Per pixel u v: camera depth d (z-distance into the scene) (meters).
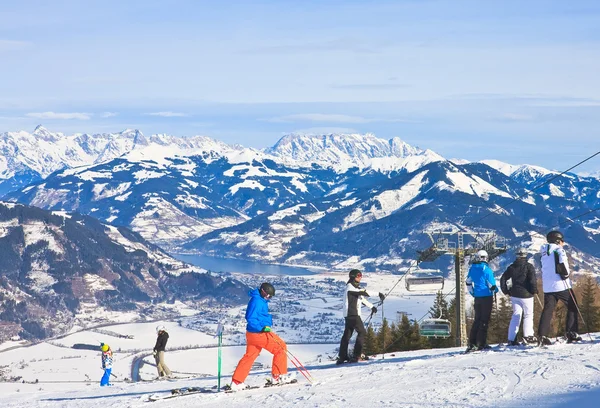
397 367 18.27
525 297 19.80
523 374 14.75
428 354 21.94
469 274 20.09
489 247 44.84
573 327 19.81
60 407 18.17
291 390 16.16
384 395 14.12
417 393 13.91
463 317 44.69
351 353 23.97
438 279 40.44
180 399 16.62
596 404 11.43
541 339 19.31
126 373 167.12
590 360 15.79
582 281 54.38
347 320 21.19
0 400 23.53
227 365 164.88
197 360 173.75
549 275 19.38
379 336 58.38
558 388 12.96
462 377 15.23
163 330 30.86
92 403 18.14
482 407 12.11
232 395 16.42
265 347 17.09
